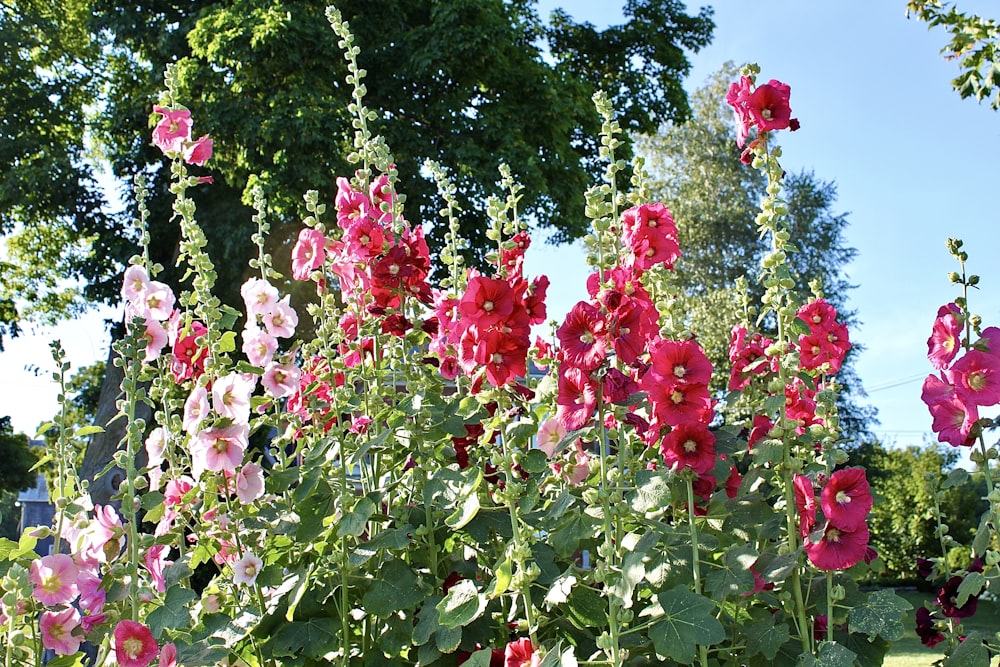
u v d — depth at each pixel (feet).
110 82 59.36
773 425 9.50
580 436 8.44
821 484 8.72
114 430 42.70
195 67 45.73
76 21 57.98
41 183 49.44
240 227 44.93
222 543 10.05
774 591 9.35
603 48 62.39
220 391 9.73
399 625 9.33
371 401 9.82
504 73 50.06
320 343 11.37
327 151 44.01
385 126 45.03
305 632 9.11
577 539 8.49
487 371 8.61
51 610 9.06
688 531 9.02
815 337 10.21
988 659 8.74
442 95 47.98
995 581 8.92
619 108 60.70
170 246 50.19
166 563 10.53
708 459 8.37
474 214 46.09
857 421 93.04
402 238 10.84
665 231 9.39
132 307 10.82
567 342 8.13
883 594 8.45
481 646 9.21
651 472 8.50
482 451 10.17
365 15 48.42
